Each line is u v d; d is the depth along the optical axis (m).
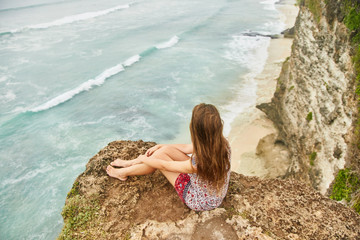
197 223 3.32
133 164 3.86
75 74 29.56
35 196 15.91
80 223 3.40
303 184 3.92
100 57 33.81
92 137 20.55
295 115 14.88
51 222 14.54
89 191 3.77
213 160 2.68
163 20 49.09
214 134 2.56
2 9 60.22
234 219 3.36
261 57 32.72
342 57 10.27
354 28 9.55
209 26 45.28
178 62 32.25
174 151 3.42
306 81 13.64
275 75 28.06
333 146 10.33
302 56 14.24
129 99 25.17
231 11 54.88
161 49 36.06
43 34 42.41
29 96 25.44
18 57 33.47
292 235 3.20
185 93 25.97
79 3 66.12
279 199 3.65
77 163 18.28
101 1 67.94
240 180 4.04
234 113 22.16
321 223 3.34
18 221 14.53
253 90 25.62
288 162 15.69
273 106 19.30
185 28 44.38
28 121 21.98
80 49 36.19
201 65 31.22
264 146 17.59
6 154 18.73
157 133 21.17
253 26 44.59
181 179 3.33
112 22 48.66
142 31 43.41
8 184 16.59
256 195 3.70
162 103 24.58
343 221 3.38
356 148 8.74
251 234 3.20
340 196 8.90
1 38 40.53
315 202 3.62
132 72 30.00
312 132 12.50
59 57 33.66
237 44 37.16
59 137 20.47
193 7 58.88
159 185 3.86
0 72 29.48
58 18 52.00
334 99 10.67
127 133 21.06
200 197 3.19
